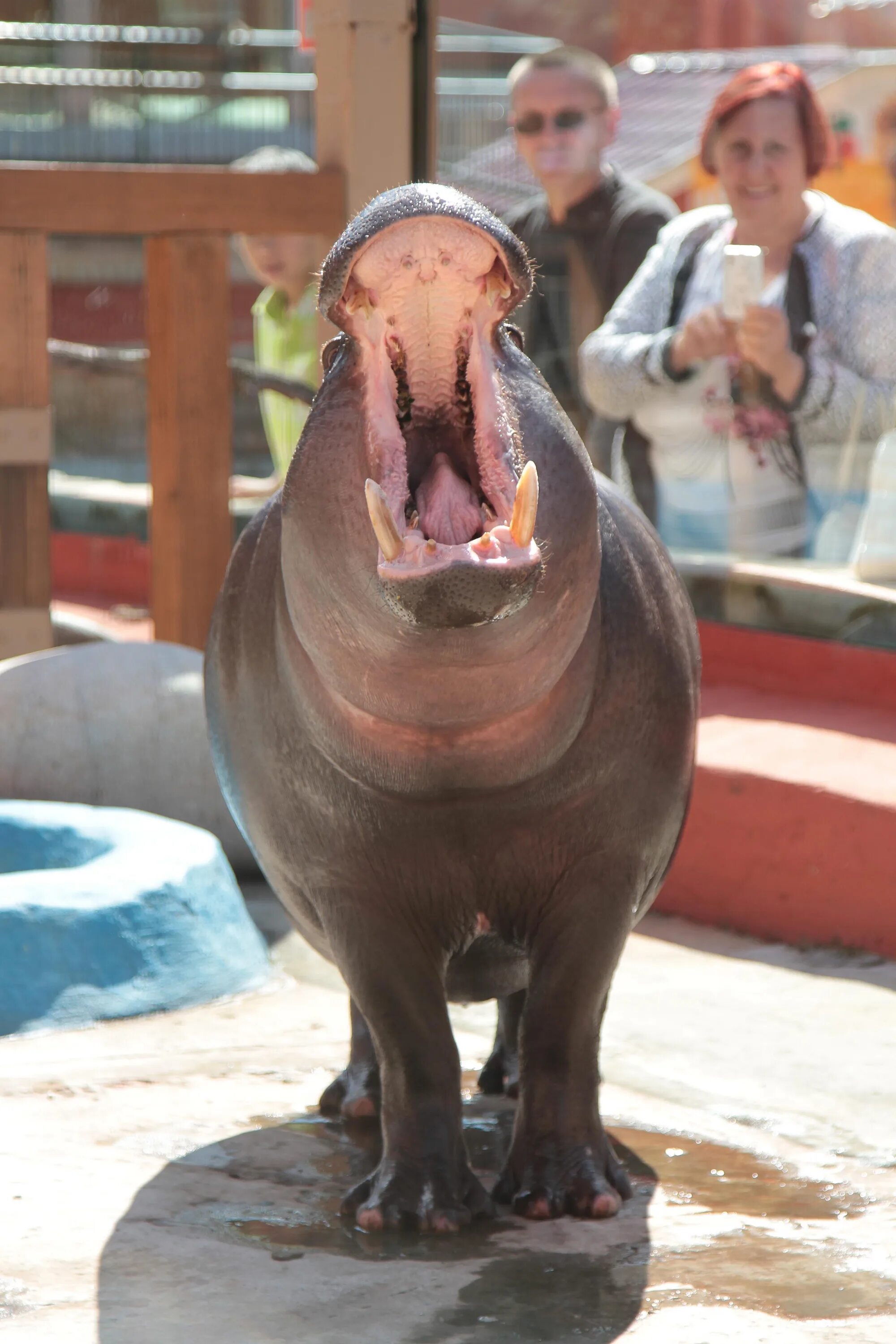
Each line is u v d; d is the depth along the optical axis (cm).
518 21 927
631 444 880
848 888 661
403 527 332
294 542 361
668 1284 378
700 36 859
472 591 313
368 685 360
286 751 416
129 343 1391
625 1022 579
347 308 341
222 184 842
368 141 862
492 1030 583
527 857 415
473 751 380
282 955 660
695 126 854
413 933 423
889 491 805
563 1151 423
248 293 1397
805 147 798
